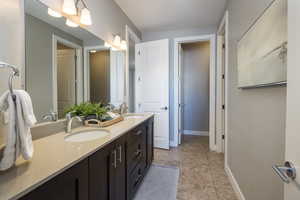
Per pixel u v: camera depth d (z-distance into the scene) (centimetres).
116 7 249
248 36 141
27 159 80
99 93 214
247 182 154
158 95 332
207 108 434
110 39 234
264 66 111
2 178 68
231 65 210
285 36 87
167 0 238
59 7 148
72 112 162
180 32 343
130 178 166
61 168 77
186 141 388
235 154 193
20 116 77
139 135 195
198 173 233
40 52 130
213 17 289
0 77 95
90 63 195
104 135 143
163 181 212
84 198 94
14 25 105
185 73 446
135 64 344
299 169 57
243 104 164
